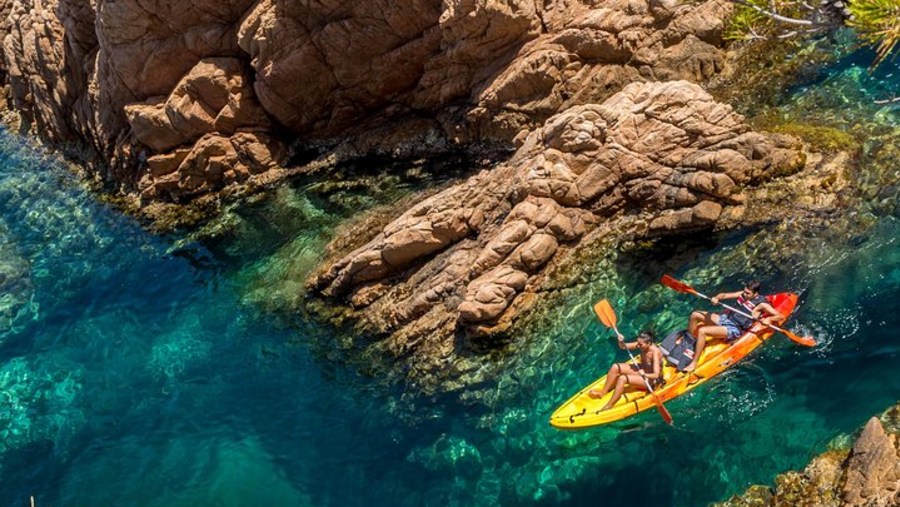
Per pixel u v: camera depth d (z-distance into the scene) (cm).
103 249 1980
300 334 1620
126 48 1980
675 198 1498
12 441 1526
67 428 1536
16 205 2191
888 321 1284
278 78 1934
